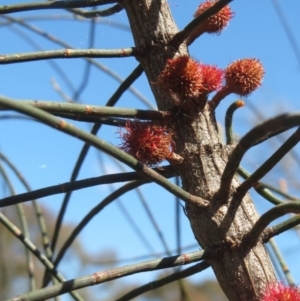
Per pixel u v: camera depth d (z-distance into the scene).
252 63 0.20
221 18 0.21
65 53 0.19
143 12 0.21
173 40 0.21
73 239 0.25
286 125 0.14
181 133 0.20
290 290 0.18
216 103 0.20
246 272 0.19
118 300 0.20
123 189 0.23
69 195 0.27
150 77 0.21
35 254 0.24
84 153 0.25
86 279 0.16
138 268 0.17
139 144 0.18
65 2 0.20
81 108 0.16
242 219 0.19
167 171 0.20
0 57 0.18
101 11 0.25
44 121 0.13
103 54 0.20
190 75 0.19
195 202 0.19
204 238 0.19
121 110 0.18
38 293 0.15
